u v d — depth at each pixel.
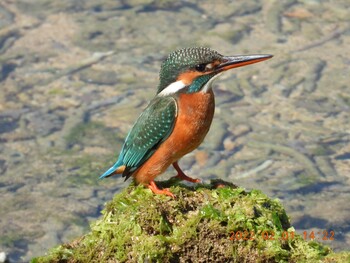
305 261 7.87
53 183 14.42
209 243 7.82
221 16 19.28
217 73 9.09
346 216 13.00
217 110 16.12
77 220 13.46
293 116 15.91
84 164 14.87
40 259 8.12
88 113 16.23
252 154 14.91
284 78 17.02
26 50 18.19
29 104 16.55
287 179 14.19
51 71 17.50
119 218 8.12
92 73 17.42
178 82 9.09
